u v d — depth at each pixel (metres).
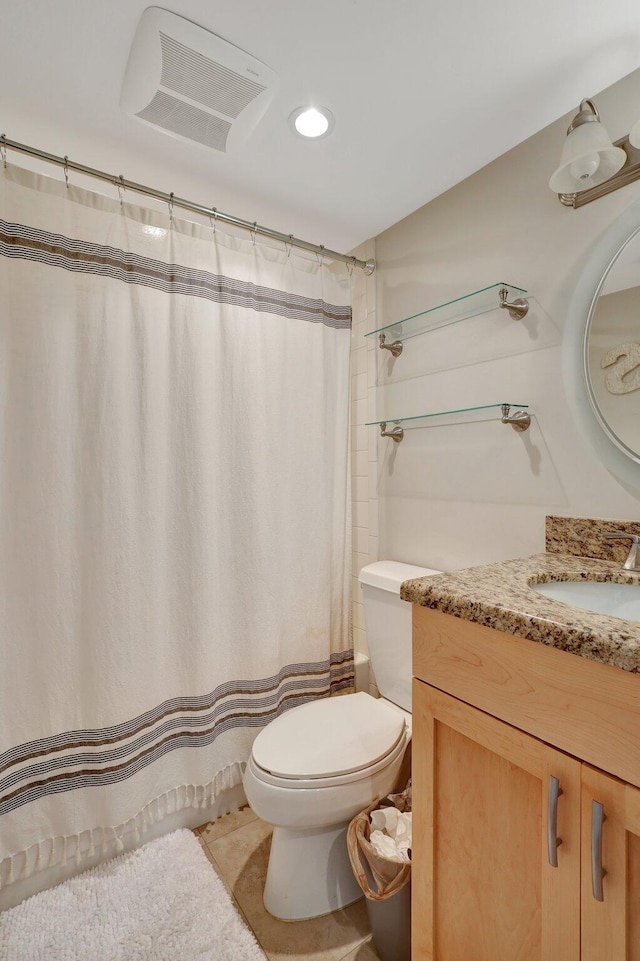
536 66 1.06
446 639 0.87
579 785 0.67
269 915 1.25
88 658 1.31
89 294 1.31
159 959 1.12
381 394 1.83
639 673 0.59
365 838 1.16
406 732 1.36
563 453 1.22
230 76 1.07
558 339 1.23
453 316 1.51
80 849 1.32
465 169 1.42
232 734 1.60
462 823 0.86
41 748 1.25
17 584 1.22
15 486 1.21
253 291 1.62
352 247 1.93
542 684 0.71
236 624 1.60
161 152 1.33
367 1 0.91
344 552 1.90
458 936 0.87
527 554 1.31
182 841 1.47
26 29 0.96
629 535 1.04
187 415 1.48
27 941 1.16
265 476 1.63
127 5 0.91
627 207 1.10
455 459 1.52
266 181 1.47
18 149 1.18
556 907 0.70
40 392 1.24
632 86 1.09
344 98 1.14
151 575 1.40
